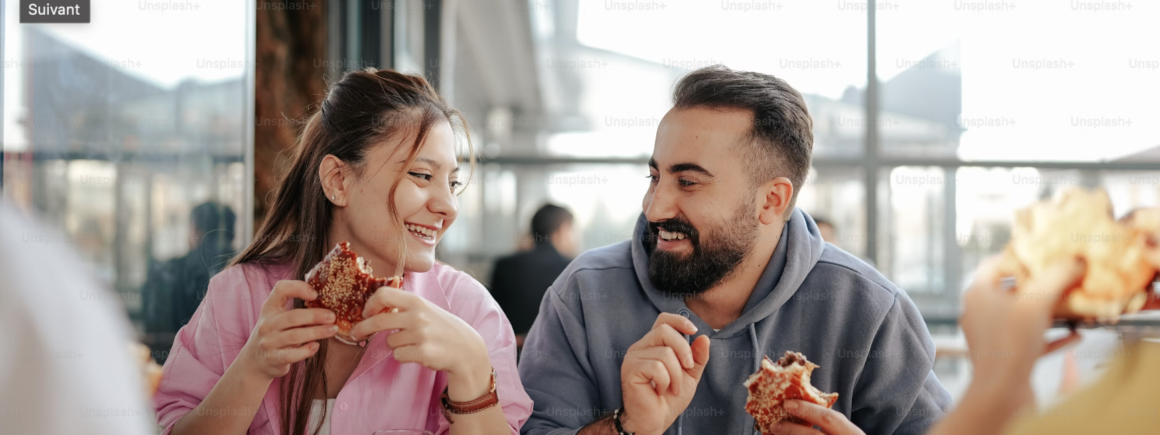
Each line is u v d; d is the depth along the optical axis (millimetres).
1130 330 592
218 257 1620
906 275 4035
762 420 915
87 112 1336
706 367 1075
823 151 4074
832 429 861
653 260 1054
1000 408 559
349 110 982
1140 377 555
